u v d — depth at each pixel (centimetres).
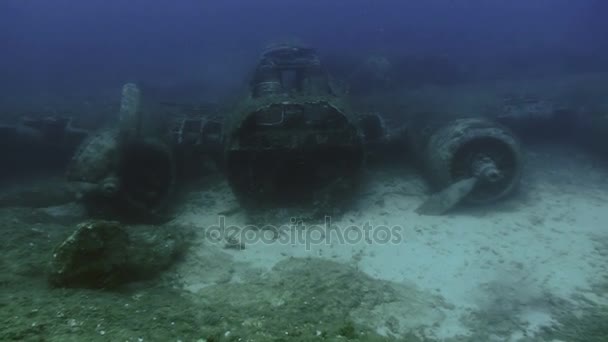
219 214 712
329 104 638
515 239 597
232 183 671
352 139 662
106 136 637
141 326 327
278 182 717
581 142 905
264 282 497
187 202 762
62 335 288
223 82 1694
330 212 681
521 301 463
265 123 692
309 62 927
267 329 357
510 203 715
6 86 1783
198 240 614
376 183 805
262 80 902
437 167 709
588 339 394
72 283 407
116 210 656
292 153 677
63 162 866
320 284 483
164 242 541
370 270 539
